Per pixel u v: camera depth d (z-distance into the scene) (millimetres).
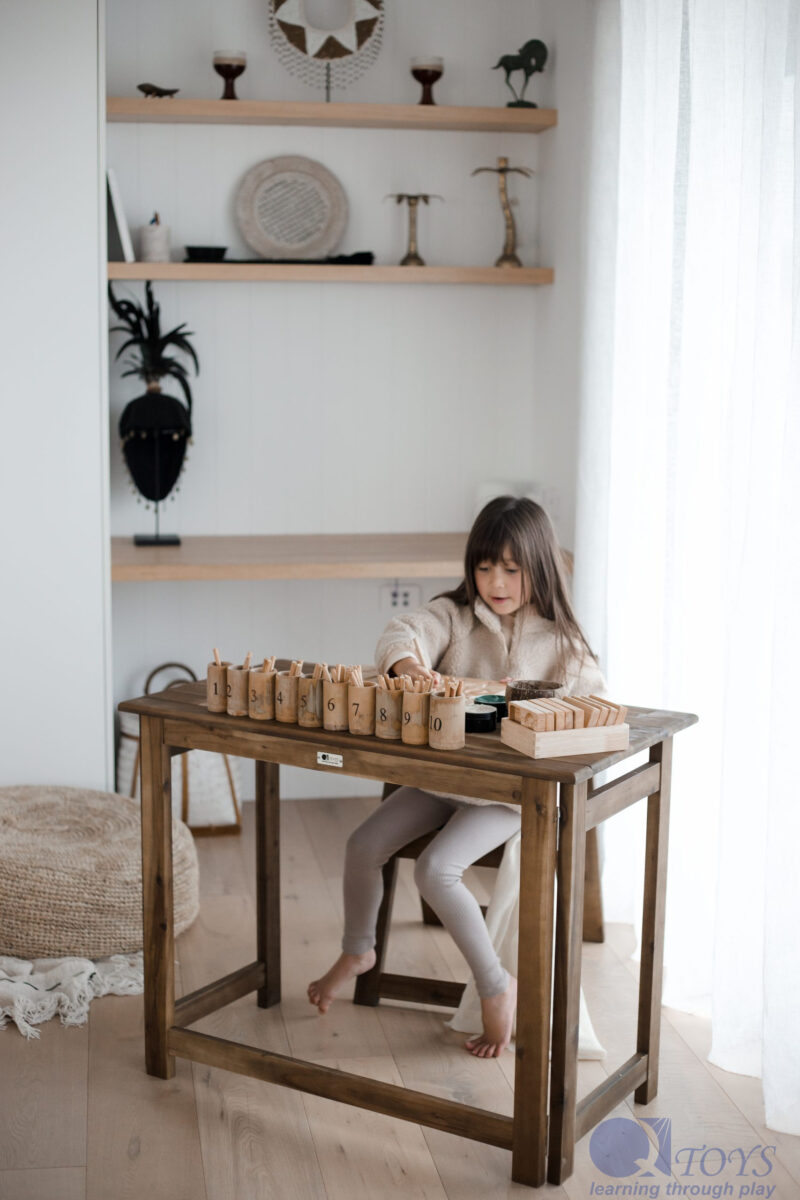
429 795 2557
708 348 2592
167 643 4012
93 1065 2416
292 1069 2221
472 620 2633
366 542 3883
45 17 3152
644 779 2193
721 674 2621
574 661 2533
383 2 3812
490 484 4027
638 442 2986
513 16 3896
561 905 1979
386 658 2463
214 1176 2064
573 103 3561
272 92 3824
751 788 2395
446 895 2365
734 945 2430
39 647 3365
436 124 3773
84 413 3303
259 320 3934
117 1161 2100
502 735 2078
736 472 2459
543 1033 2000
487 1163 2125
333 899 3264
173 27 3754
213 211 3854
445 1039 2551
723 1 2516
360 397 4023
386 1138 2195
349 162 3896
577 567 3266
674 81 2736
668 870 2740
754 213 2369
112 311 3846
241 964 2842
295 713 2186
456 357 4055
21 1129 2188
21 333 3252
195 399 3934
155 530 3967
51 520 3324
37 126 3186
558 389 3771
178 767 3707
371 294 3979
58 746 3406
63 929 2773
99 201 3236
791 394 2143
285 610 4055
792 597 2156
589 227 3164
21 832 3000
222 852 3609
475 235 3990
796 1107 2229
